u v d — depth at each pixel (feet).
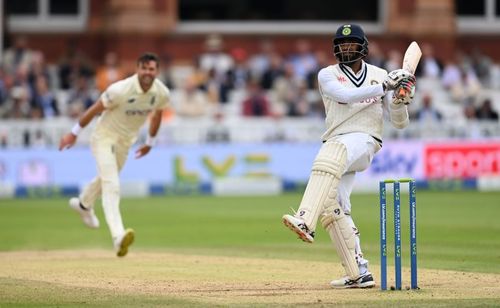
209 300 83.66
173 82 254.88
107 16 273.95
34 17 279.69
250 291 89.51
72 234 150.51
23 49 257.75
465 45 290.56
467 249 123.34
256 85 244.42
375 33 280.92
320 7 285.43
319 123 236.22
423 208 181.78
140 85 112.78
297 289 90.63
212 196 220.23
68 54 259.39
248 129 233.55
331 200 90.12
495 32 290.35
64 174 221.46
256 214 175.32
